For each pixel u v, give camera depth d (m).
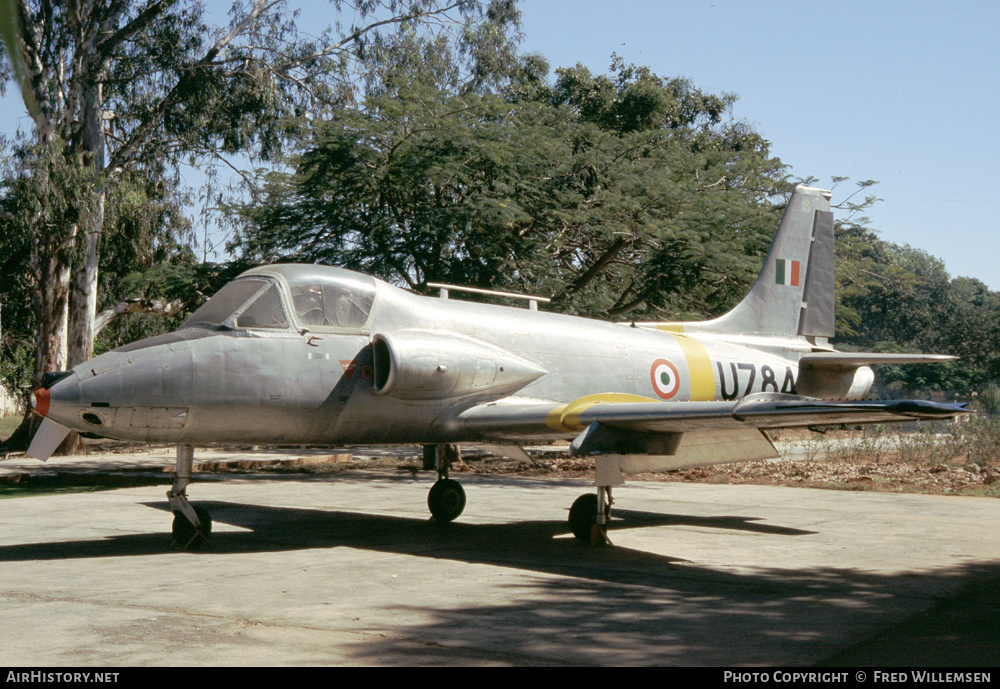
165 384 8.17
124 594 6.57
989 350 69.50
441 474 10.92
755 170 23.45
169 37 21.91
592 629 5.56
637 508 12.36
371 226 18.09
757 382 12.53
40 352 23.36
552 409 9.19
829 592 6.78
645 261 19.55
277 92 21.92
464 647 5.12
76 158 20.42
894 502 12.96
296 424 8.87
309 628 5.55
